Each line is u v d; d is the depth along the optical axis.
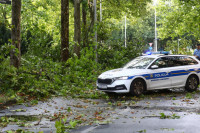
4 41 18.95
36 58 16.25
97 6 31.83
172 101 9.64
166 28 31.86
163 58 11.62
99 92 11.76
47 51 19.69
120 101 9.80
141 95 10.70
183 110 7.98
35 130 5.89
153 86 11.06
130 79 10.59
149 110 8.05
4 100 9.10
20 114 7.58
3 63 10.79
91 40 20.77
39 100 9.80
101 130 5.84
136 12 31.17
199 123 6.34
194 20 28.00
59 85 12.10
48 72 12.39
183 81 11.78
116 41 22.00
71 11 32.25
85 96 10.75
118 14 32.62
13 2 12.03
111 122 6.57
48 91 11.07
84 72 14.15
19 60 12.16
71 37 34.44
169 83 11.44
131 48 21.38
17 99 9.35
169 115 7.25
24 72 10.89
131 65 11.77
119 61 19.66
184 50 31.47
